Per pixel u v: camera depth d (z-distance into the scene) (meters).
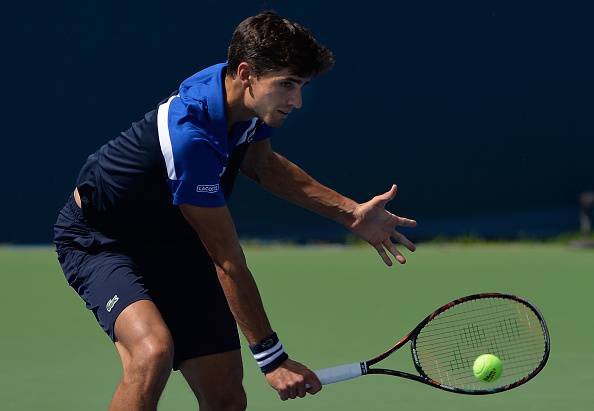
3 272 35.06
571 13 42.06
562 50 42.16
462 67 42.31
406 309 27.53
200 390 13.71
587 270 34.56
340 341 23.34
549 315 26.52
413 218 42.47
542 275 33.53
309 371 12.53
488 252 39.66
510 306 23.38
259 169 14.25
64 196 42.06
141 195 12.70
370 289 31.03
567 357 21.30
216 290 13.47
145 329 11.90
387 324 25.39
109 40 42.03
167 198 12.73
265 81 11.84
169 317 13.38
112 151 12.83
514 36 42.22
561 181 42.38
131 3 42.00
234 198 42.50
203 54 42.06
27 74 42.00
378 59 42.22
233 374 13.59
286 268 35.62
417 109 42.34
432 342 19.83
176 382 19.44
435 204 42.50
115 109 42.06
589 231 41.84
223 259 12.23
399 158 42.41
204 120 11.98
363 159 42.31
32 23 41.91
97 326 25.55
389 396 18.25
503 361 19.06
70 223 13.42
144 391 11.60
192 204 12.02
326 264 36.56
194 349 13.39
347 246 41.59
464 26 42.25
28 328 25.33
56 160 42.06
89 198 13.12
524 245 41.66
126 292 12.38
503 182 42.47
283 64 11.70
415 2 42.19
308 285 31.88
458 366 18.67
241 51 11.92
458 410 17.25
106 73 42.06
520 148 42.41
